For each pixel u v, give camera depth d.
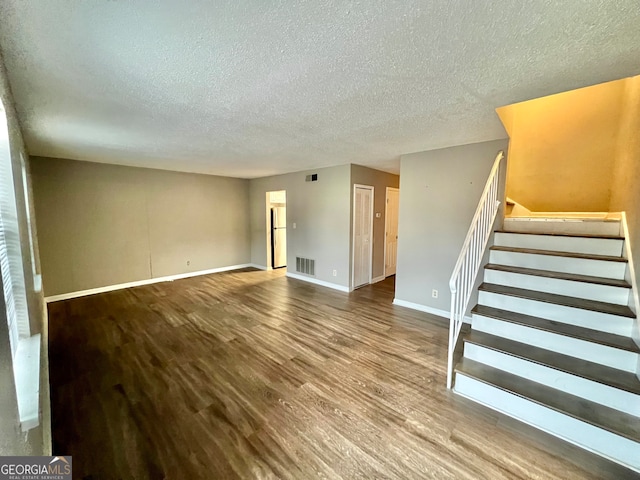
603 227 2.80
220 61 1.59
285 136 3.18
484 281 2.93
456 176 3.69
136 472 1.59
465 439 1.82
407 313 4.05
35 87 1.87
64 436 1.83
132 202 5.39
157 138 3.27
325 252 5.53
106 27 1.28
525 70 1.70
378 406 2.13
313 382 2.42
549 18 1.22
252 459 1.67
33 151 3.96
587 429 1.75
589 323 2.18
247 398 2.21
